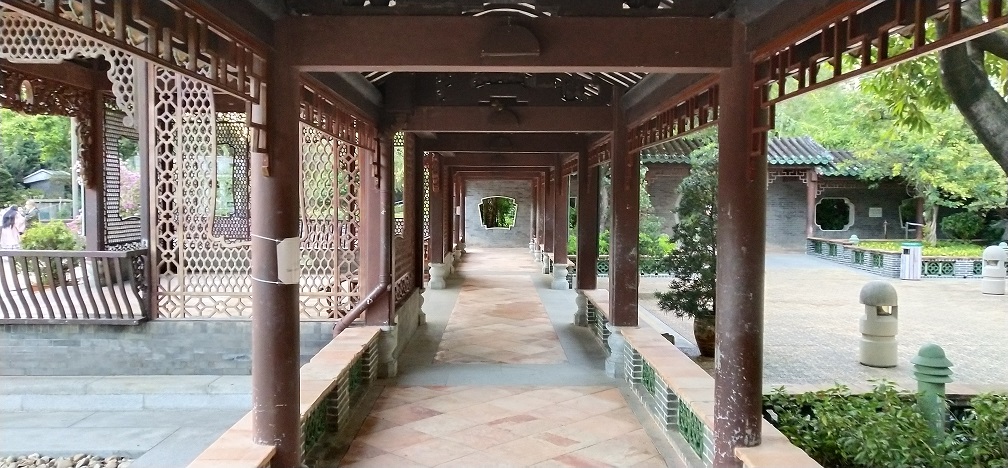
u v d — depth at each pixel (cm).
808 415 431
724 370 328
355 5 319
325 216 611
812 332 883
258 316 331
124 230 834
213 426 511
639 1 318
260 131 317
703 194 710
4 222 1084
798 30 257
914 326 941
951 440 363
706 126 368
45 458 454
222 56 273
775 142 1908
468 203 2256
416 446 430
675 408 447
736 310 322
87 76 717
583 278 851
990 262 1286
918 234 1877
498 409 506
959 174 1484
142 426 511
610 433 455
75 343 595
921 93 494
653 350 507
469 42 315
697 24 314
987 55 481
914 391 476
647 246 1237
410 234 804
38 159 1759
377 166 597
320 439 436
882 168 1670
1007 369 698
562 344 740
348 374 493
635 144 562
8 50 497
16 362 592
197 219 601
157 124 595
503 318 905
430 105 589
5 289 585
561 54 314
